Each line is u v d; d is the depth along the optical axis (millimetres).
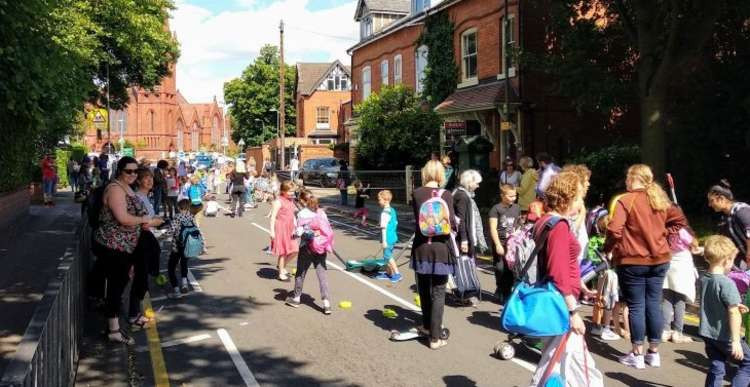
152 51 31656
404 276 11508
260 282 10945
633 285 6438
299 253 8945
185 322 8359
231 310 8984
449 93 26812
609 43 17297
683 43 13680
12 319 7570
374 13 36906
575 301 4797
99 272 8273
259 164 59062
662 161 14055
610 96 16781
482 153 19750
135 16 28188
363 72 37531
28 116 12609
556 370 4793
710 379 5406
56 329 4723
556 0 17500
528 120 22031
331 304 9352
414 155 26516
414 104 28109
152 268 8406
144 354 7020
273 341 7516
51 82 11438
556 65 17578
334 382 6160
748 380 5336
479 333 7785
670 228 6547
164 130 88938
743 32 15578
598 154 18516
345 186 25766
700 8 13500
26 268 10836
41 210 22812
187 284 10148
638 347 6457
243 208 24156
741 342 5324
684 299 7273
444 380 6188
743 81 15102
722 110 15531
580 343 4840
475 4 24719
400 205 24469
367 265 11555
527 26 21641
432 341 7156
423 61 30250
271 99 67812
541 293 4746
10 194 17953
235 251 14469
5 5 9859
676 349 7129
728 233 7266
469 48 25734
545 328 4676
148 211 8008
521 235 7414
